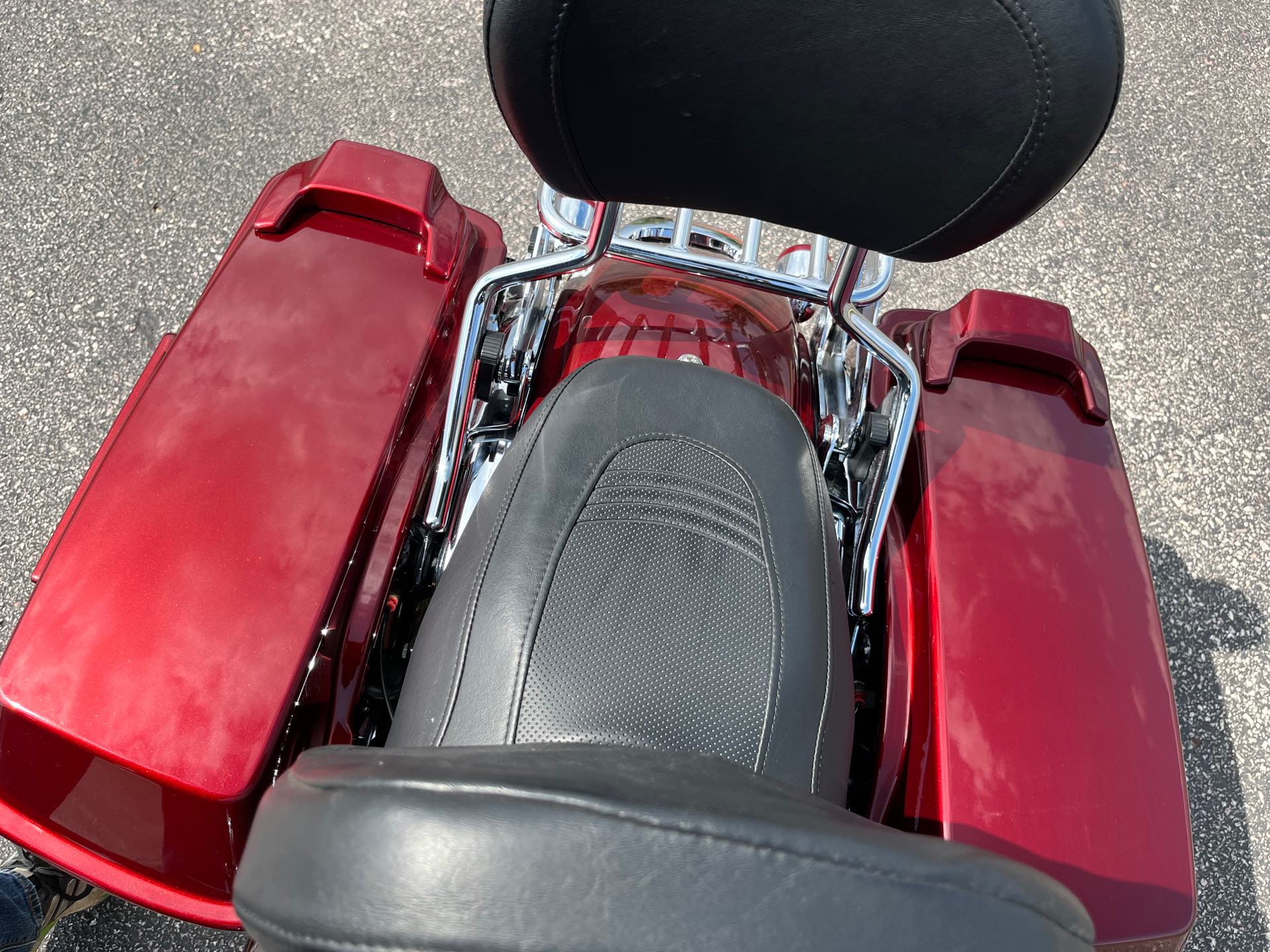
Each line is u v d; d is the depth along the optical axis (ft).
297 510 3.84
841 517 4.83
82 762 3.44
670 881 1.53
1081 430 4.66
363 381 4.25
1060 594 4.13
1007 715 3.81
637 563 3.63
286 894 1.61
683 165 3.43
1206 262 8.26
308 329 4.35
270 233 4.64
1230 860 5.94
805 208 3.57
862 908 1.55
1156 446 7.39
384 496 4.18
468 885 1.51
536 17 2.88
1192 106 9.11
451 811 1.57
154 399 4.03
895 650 4.18
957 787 3.66
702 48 2.99
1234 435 7.48
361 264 4.61
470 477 4.71
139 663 3.45
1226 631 6.71
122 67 8.07
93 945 5.09
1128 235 8.34
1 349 6.75
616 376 4.20
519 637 3.38
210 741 3.36
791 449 4.15
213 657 3.49
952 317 4.90
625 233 5.60
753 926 1.50
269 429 4.02
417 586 4.42
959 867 1.64
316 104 8.06
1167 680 3.97
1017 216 3.28
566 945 1.47
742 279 4.34
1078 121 2.93
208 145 7.78
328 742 3.81
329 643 3.83
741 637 3.51
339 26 8.50
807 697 3.48
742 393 4.25
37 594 3.54
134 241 7.30
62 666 3.43
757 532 3.81
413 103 8.16
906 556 4.42
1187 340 7.86
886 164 3.26
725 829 1.57
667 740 3.23
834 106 3.12
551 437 4.00
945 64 2.93
